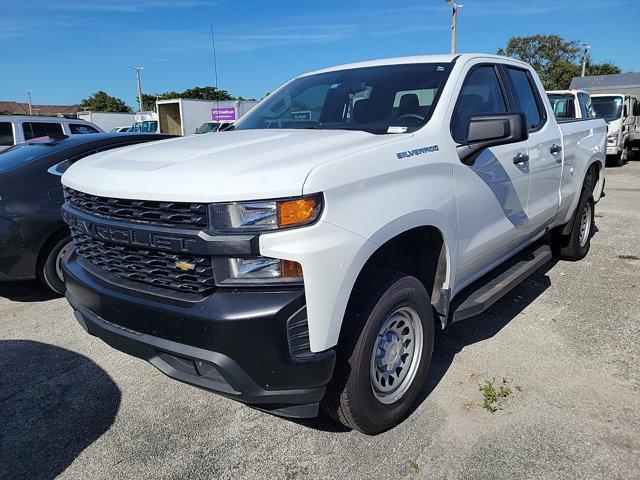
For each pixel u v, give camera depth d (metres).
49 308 4.77
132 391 3.31
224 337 2.13
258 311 2.11
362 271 2.61
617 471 2.46
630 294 4.76
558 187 4.61
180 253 2.26
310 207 2.14
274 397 2.23
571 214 5.22
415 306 2.80
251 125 3.84
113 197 2.45
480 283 3.75
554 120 4.59
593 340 3.83
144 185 2.34
